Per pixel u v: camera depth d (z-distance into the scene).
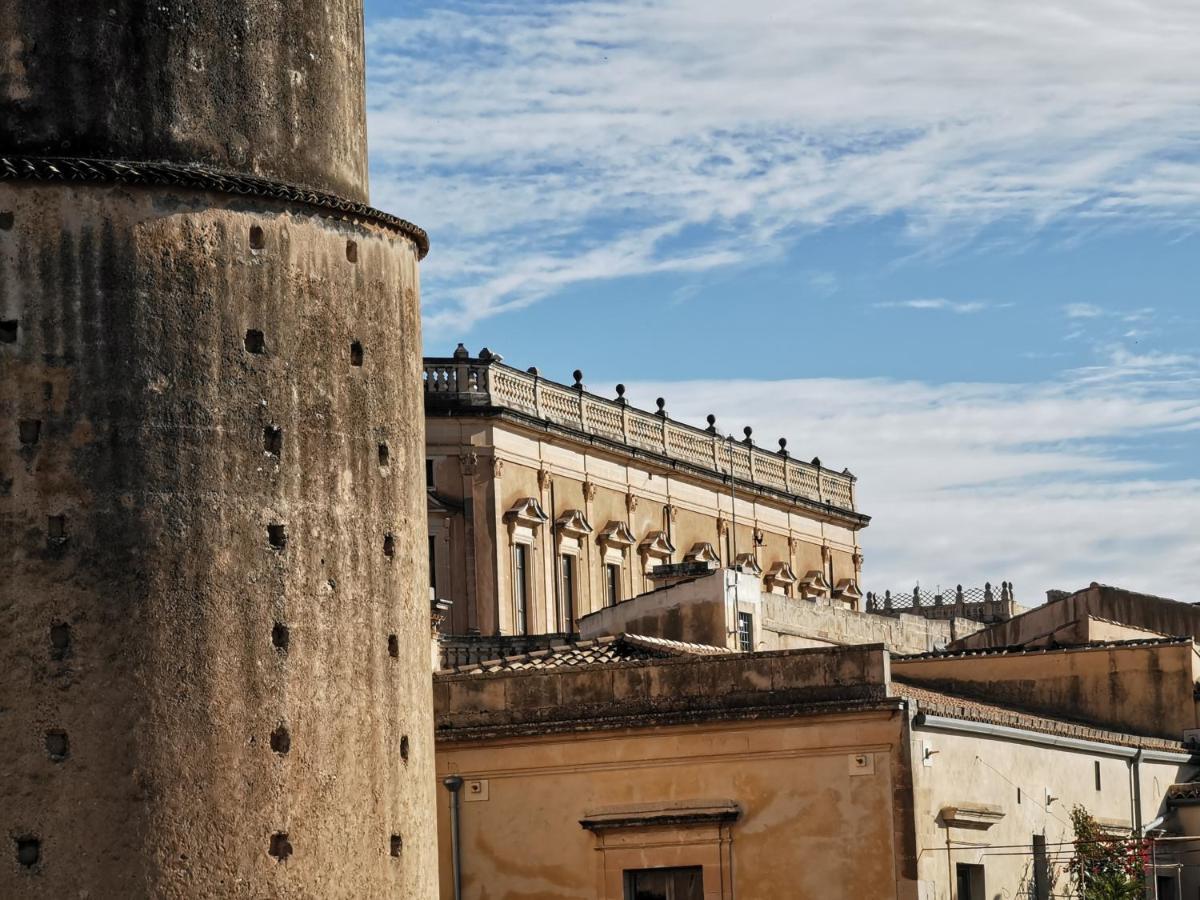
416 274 53.19
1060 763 64.44
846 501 134.38
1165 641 73.38
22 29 48.31
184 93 48.91
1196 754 72.19
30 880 46.28
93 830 46.56
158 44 48.78
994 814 59.78
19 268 47.50
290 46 50.31
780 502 125.88
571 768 58.91
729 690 58.34
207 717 47.47
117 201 47.94
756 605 72.88
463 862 59.28
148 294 47.97
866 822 56.88
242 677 47.97
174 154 48.66
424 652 52.19
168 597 47.44
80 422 47.44
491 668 63.06
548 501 105.38
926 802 57.31
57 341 47.50
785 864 57.28
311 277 49.78
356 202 50.97
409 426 52.16
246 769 47.72
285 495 48.94
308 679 48.78
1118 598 87.81
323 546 49.44
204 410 48.19
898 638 92.25
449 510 100.00
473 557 100.38
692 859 57.81
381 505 50.88
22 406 47.31
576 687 59.44
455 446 100.69
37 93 48.19
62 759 46.66
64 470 47.28
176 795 47.00
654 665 59.00
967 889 59.47
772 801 57.53
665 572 83.56
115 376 47.62
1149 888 64.88
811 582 128.25
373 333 51.09
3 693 46.62
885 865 56.69
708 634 71.25
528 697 59.66
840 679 57.59
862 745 57.03
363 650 50.00
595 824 58.34
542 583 104.25
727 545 120.44
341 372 50.22
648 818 57.88
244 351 48.75
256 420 48.75
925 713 57.31
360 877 49.31
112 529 47.31
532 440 104.50
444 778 59.50
